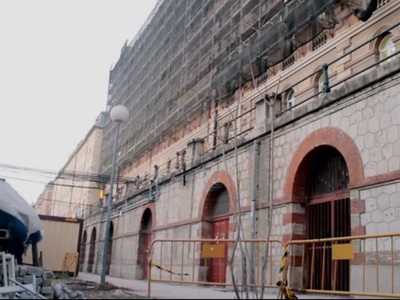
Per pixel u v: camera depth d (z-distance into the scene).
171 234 18.78
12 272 9.92
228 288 11.12
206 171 16.50
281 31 16.84
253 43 19.17
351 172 9.85
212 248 10.32
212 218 16.12
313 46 18.98
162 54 33.16
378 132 9.34
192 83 27.19
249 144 13.77
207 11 26.80
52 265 18.67
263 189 12.72
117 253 26.19
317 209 11.28
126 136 39.78
